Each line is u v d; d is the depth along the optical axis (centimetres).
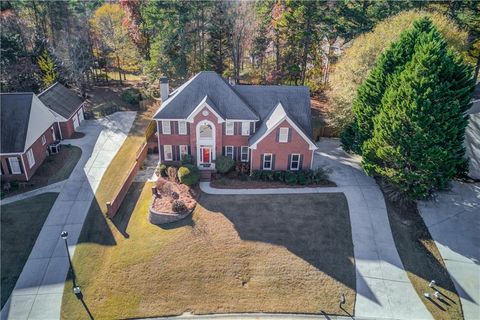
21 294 2672
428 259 2952
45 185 3844
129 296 2639
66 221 3350
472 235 3161
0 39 5781
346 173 3953
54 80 5853
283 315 2511
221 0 5750
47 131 4412
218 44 5844
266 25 6078
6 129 3806
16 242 3114
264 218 3275
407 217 3347
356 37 5384
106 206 3453
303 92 3994
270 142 3716
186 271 2803
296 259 2898
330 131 4784
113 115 5594
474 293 2694
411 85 3088
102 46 6956
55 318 2503
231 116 3809
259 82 5997
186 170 3662
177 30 5747
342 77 4497
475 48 5400
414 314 2538
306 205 3441
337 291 2678
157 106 4975
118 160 4306
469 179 3819
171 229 3189
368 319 2494
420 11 4909
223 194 3581
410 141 3102
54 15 6819
